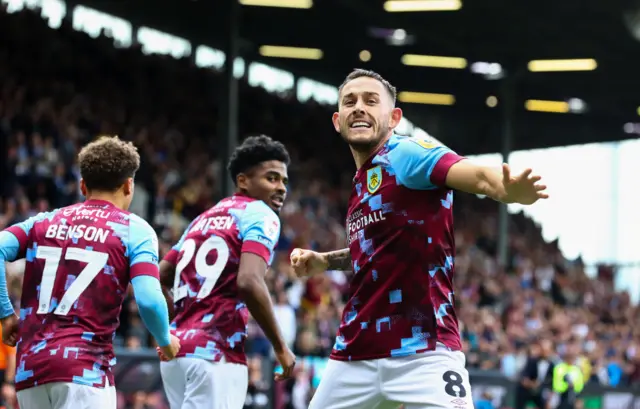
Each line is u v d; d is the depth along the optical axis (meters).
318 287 19.41
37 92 23.89
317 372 16.44
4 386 10.83
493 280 26.62
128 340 14.42
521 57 31.56
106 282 5.48
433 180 5.08
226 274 6.46
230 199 6.77
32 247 5.58
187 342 6.36
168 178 22.83
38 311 5.45
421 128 39.06
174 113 29.62
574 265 35.28
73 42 27.97
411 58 32.69
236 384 6.40
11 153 18.88
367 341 5.35
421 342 5.23
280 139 33.25
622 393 18.41
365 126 5.44
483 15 27.62
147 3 31.38
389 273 5.31
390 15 28.14
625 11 26.08
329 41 32.06
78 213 5.61
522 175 4.46
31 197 18.77
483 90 35.34
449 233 5.36
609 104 36.25
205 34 33.94
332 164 33.88
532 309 23.77
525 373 17.39
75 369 5.32
